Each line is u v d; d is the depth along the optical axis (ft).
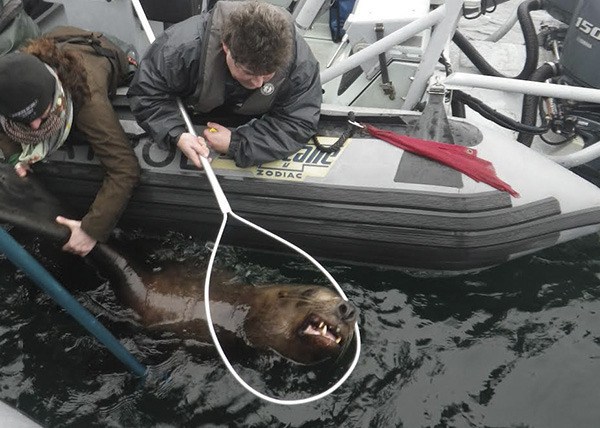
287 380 10.00
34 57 9.07
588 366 10.23
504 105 14.16
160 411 9.64
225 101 10.41
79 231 10.50
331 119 11.29
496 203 10.72
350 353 10.33
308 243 11.43
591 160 12.34
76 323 10.73
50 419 9.52
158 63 9.93
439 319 10.98
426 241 10.88
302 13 13.80
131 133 11.31
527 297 11.27
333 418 9.57
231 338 10.29
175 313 10.59
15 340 10.50
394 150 10.96
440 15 10.50
